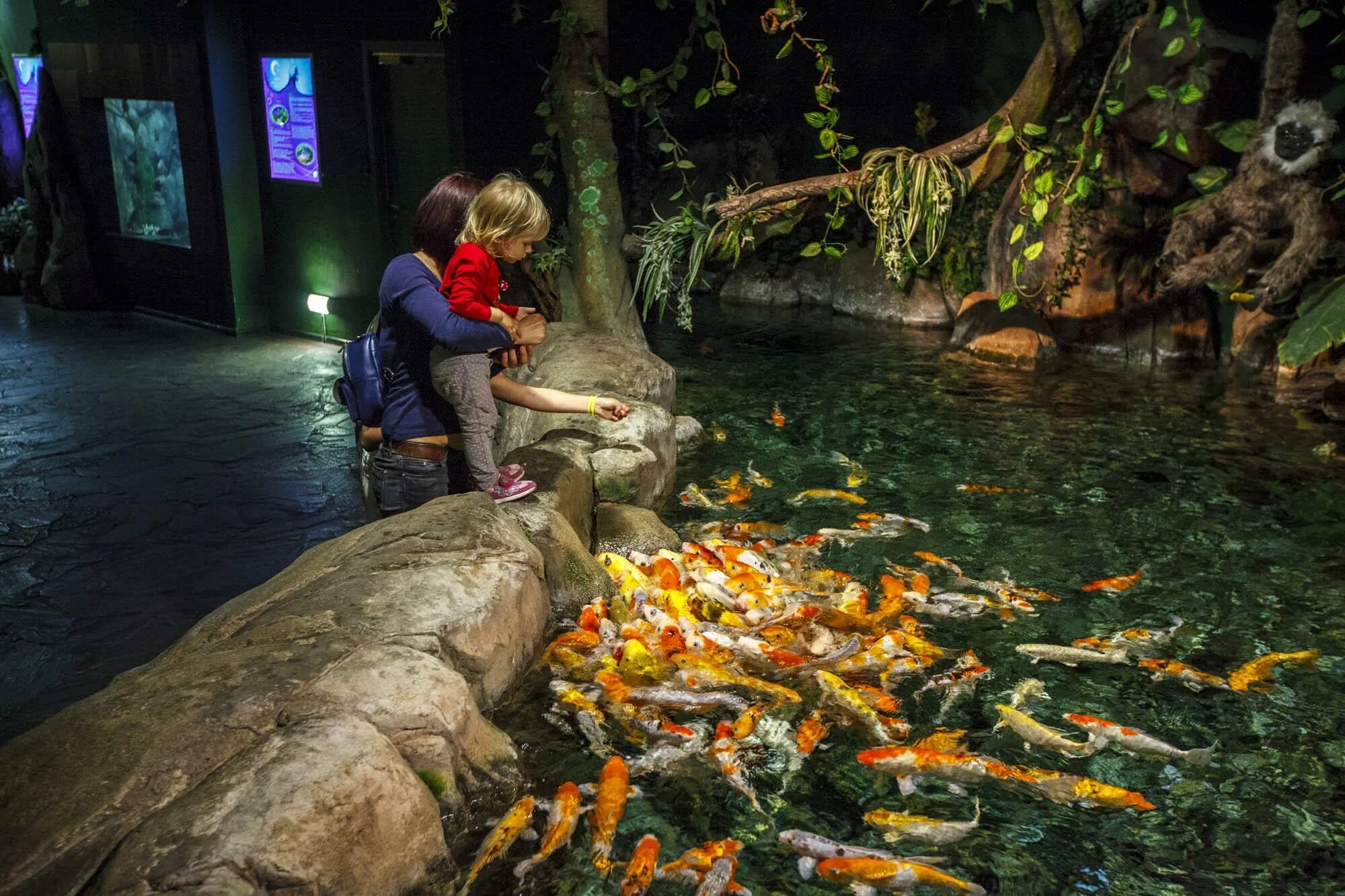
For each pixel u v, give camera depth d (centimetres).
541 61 980
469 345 394
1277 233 922
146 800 273
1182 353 973
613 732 388
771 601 489
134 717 304
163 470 723
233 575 559
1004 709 405
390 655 341
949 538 584
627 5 1250
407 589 382
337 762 287
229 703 310
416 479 438
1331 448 732
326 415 855
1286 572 541
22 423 830
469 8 900
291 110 1058
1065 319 1014
